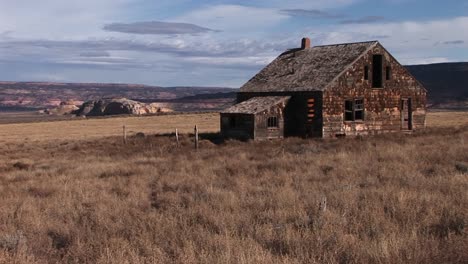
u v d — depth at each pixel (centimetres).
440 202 1222
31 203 1465
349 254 837
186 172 2214
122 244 961
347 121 4544
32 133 7881
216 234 993
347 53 4781
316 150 3034
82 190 1700
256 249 866
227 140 4259
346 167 2072
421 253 808
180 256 856
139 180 1945
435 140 3412
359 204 1265
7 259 873
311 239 938
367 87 4659
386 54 4775
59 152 4072
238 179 1827
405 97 4894
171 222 1121
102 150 3975
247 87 5253
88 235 1056
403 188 1431
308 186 1600
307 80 4688
